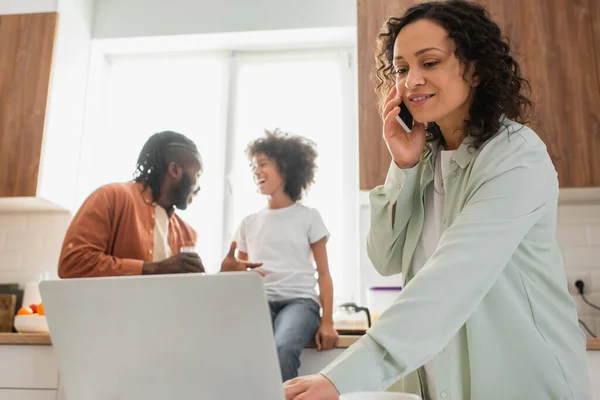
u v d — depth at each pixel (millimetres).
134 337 598
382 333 720
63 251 1906
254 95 2953
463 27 910
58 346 656
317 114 2900
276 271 1959
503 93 949
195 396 584
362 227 2455
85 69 2898
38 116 2480
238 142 2887
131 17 2980
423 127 1062
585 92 2189
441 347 732
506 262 797
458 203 924
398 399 612
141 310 585
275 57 2990
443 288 751
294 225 2055
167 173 2127
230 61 2992
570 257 2402
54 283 643
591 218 2428
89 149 2896
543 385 831
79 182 2807
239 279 533
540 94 2199
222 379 567
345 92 2889
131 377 612
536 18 2273
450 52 904
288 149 2176
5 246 2707
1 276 2668
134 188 2104
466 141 954
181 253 1896
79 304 626
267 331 534
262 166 2148
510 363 844
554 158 2146
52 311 650
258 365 547
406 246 1086
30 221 2729
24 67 2537
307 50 2979
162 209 2146
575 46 2236
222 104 2922
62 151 2639
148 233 2041
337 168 2805
